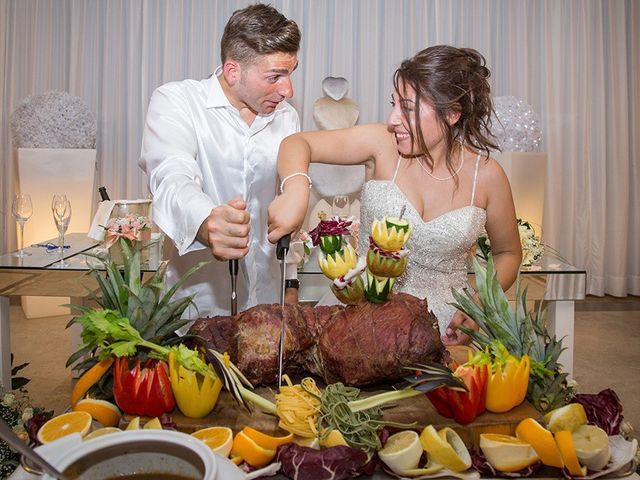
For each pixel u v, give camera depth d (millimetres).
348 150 1905
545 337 1210
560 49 6117
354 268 1162
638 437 3104
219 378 1053
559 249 6289
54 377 3855
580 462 963
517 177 4090
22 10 5754
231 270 1305
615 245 6270
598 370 4191
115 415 1078
